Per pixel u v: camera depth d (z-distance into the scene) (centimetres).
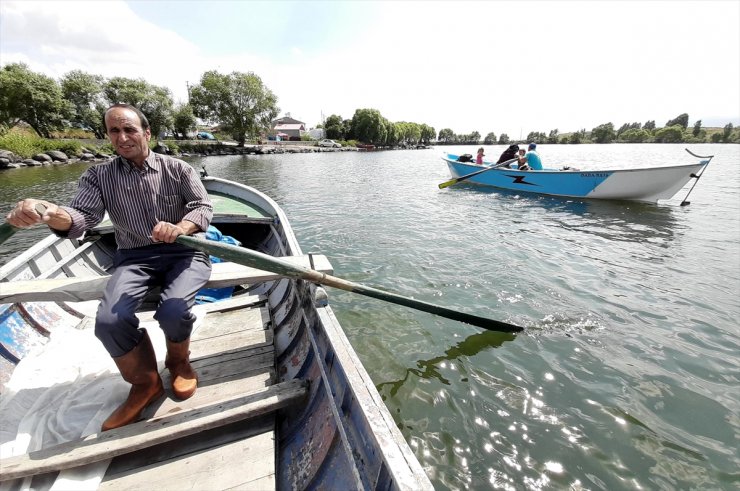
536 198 1066
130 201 189
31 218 152
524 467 228
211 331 261
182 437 174
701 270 515
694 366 314
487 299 436
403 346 349
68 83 3331
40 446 158
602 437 248
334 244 657
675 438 245
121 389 190
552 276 498
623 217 827
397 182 1573
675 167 846
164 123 3559
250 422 187
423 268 532
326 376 185
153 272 196
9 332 217
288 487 165
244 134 4250
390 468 120
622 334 362
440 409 275
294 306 275
